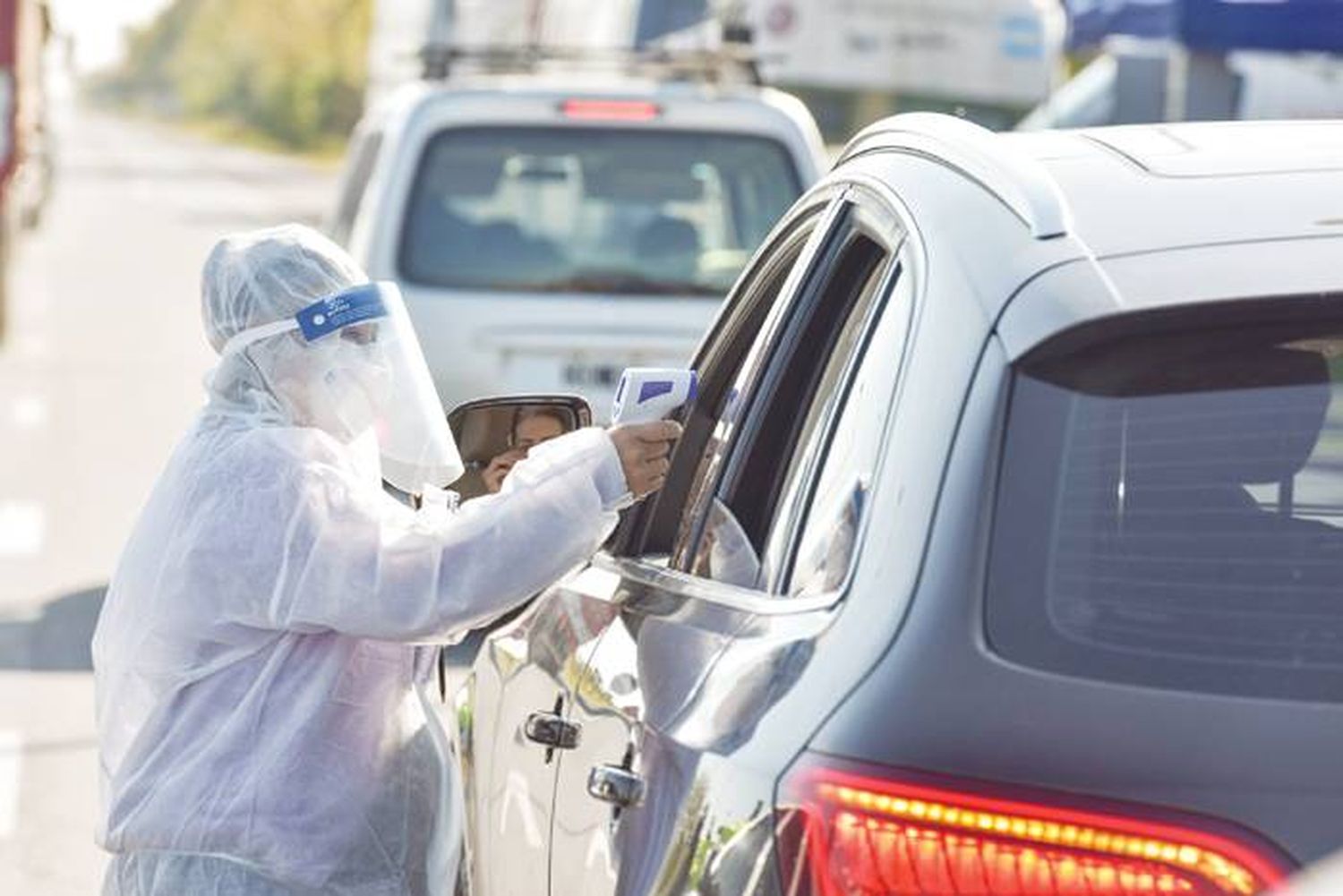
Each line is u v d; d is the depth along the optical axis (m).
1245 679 6.03
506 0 42.41
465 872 10.66
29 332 54.56
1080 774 5.88
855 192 8.43
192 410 40.53
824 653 6.43
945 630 6.15
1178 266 6.53
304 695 8.22
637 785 7.43
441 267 21.89
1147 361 6.42
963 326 6.70
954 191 7.43
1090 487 6.30
